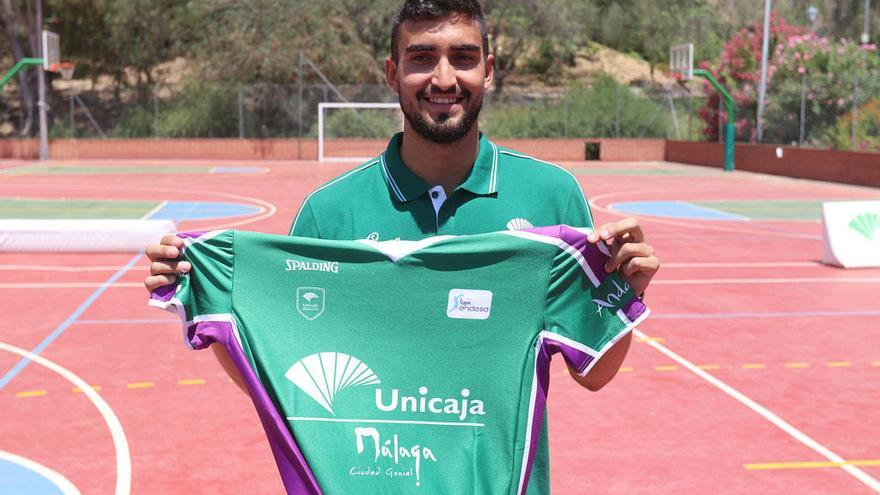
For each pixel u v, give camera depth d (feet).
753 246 45.68
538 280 8.52
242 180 88.69
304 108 124.16
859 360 24.18
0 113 145.89
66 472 16.15
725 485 15.79
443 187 8.83
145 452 17.13
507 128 125.80
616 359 8.71
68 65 108.68
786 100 99.76
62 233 36.45
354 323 8.70
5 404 19.84
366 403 8.64
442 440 8.61
